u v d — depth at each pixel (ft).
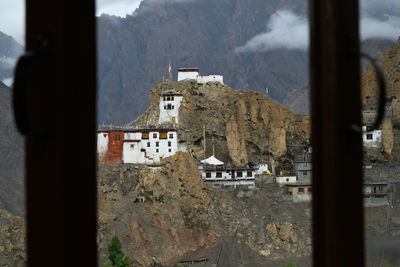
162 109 468.34
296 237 348.38
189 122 470.80
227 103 497.87
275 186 425.28
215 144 478.59
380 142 453.99
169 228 338.95
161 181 362.33
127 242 315.58
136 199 353.31
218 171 412.36
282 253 336.70
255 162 486.38
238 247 339.57
